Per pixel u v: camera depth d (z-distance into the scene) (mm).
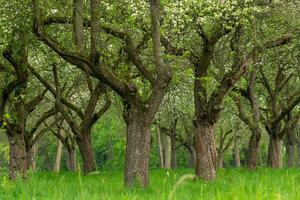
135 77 23391
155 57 17234
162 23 20469
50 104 44906
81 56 17469
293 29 22328
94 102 33906
